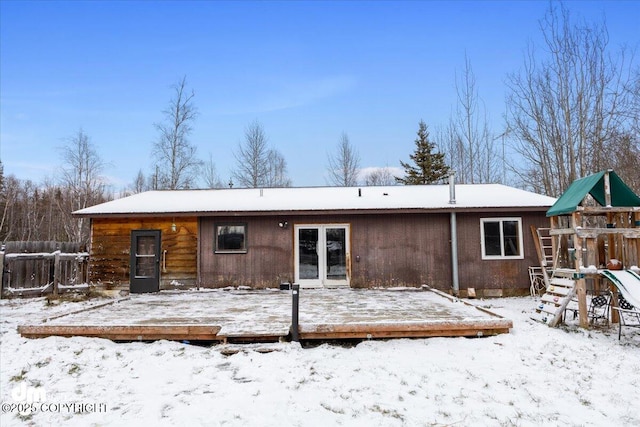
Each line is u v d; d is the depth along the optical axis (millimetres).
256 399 4281
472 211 11914
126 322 6793
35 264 12297
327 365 5277
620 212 7539
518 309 9383
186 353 5809
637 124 16344
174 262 12234
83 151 29516
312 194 14000
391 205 12078
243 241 12352
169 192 14750
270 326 6457
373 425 3744
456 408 4098
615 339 6426
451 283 12016
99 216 12016
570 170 18562
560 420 3846
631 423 3787
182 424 3762
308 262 12281
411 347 6020
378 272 12164
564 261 11273
